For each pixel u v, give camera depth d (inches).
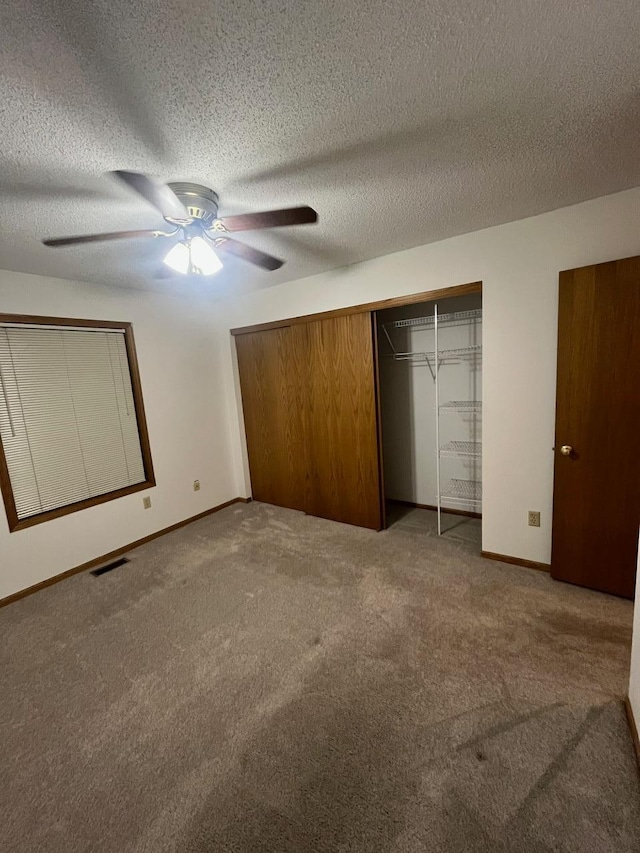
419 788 49.9
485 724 58.1
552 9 36.0
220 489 162.2
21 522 104.0
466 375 131.5
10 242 81.8
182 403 146.4
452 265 99.7
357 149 57.1
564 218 84.0
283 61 39.9
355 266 117.0
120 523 126.4
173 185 62.7
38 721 64.0
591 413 83.7
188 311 147.4
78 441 117.5
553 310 88.7
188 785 52.4
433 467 144.9
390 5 34.7
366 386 124.1
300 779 52.2
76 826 48.3
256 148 55.0
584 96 48.0
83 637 84.8
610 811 46.0
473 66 42.2
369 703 63.2
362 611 87.2
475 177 67.9
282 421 150.1
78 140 50.1
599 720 57.6
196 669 73.4
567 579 92.1
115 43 36.3
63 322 112.0
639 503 80.7
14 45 35.7
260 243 94.6
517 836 44.3
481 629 78.7
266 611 89.7
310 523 141.0
